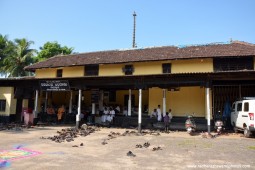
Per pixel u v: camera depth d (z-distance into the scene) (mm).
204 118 17766
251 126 12539
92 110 21078
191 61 18531
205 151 9672
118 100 22844
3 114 20766
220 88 17250
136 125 18938
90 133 15070
